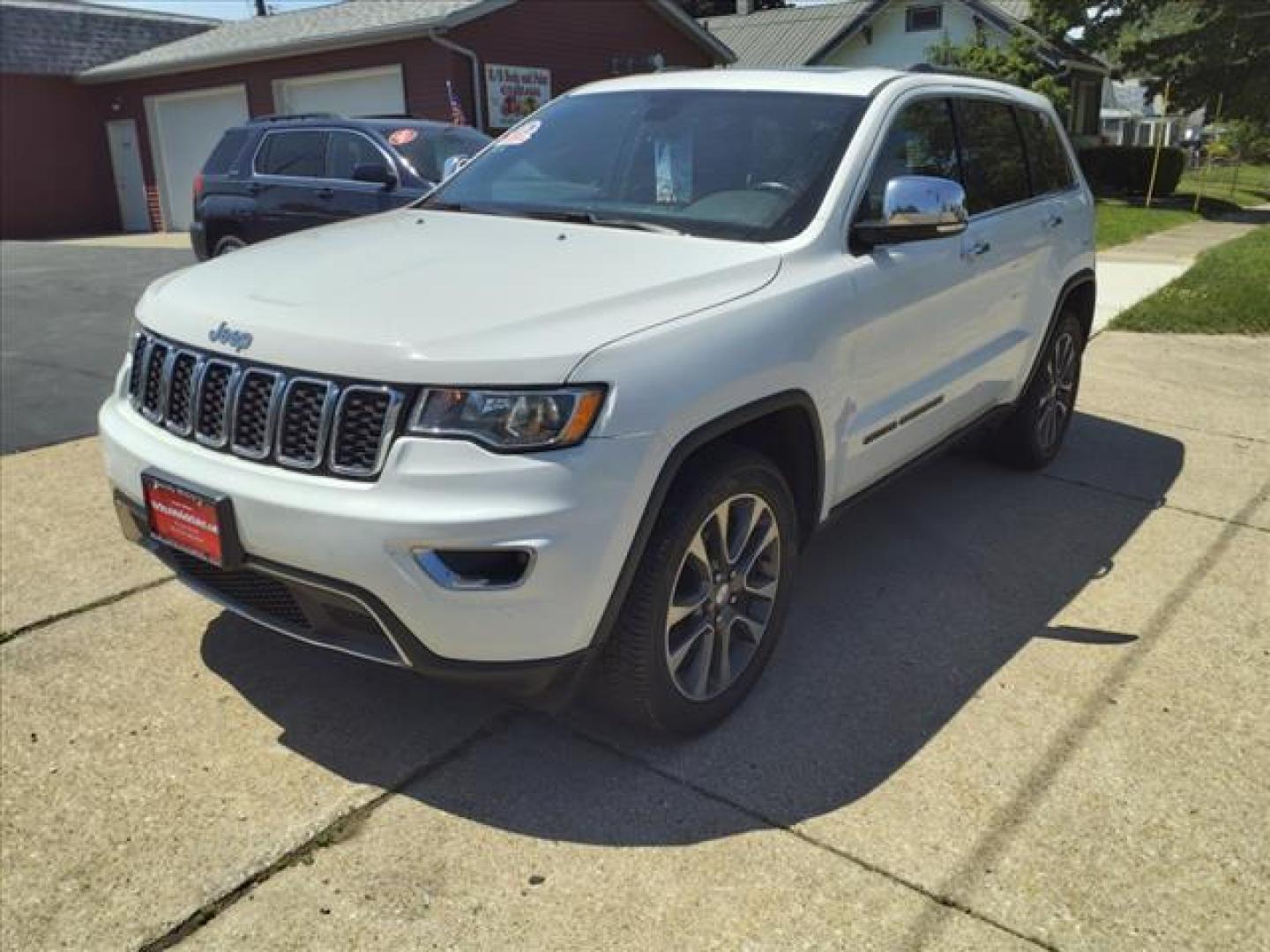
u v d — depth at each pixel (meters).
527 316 2.73
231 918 2.48
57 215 24.16
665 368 2.75
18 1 25.56
